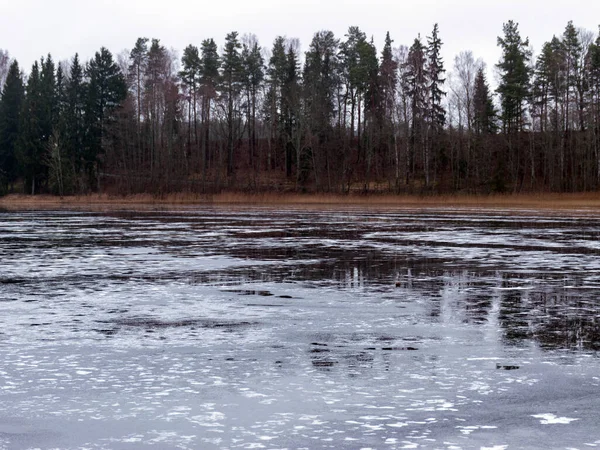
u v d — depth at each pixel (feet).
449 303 47.11
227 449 21.40
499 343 35.14
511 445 21.72
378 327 39.14
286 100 328.08
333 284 56.34
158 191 292.40
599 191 265.13
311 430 22.98
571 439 22.21
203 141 306.14
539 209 208.03
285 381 28.40
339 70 355.36
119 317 42.24
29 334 37.47
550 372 29.66
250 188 294.66
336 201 269.44
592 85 306.14
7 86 359.05
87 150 339.36
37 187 344.49
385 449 21.40
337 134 320.09
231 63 340.80
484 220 147.54
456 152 308.19
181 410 24.97
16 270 66.23
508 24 321.11
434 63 321.32
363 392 26.94
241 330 38.40
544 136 296.30
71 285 56.08
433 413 24.59
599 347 34.22
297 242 95.45
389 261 72.69
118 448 21.56
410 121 325.62
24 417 24.32
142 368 30.48
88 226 132.16
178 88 328.29
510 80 311.68
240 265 69.51
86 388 27.58
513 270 65.10
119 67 352.49
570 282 57.16
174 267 68.08
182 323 40.34
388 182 298.15
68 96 352.69
